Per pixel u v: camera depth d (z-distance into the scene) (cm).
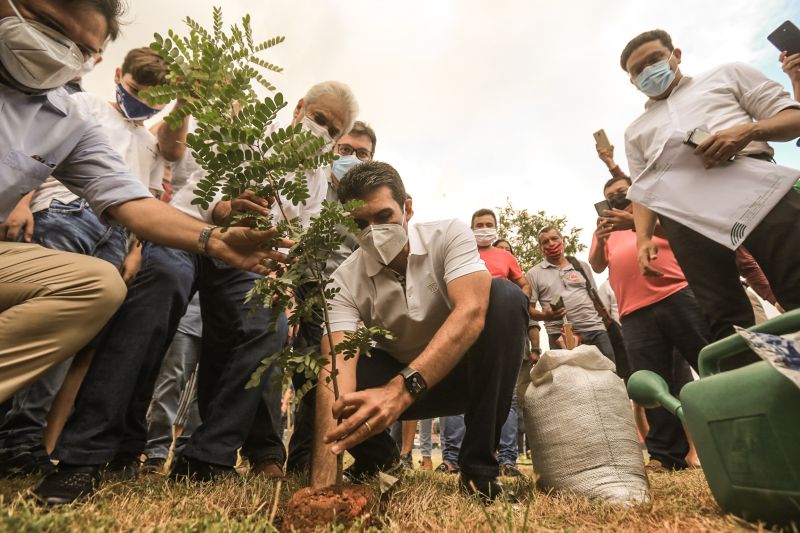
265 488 174
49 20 144
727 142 213
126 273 274
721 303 217
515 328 191
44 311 141
